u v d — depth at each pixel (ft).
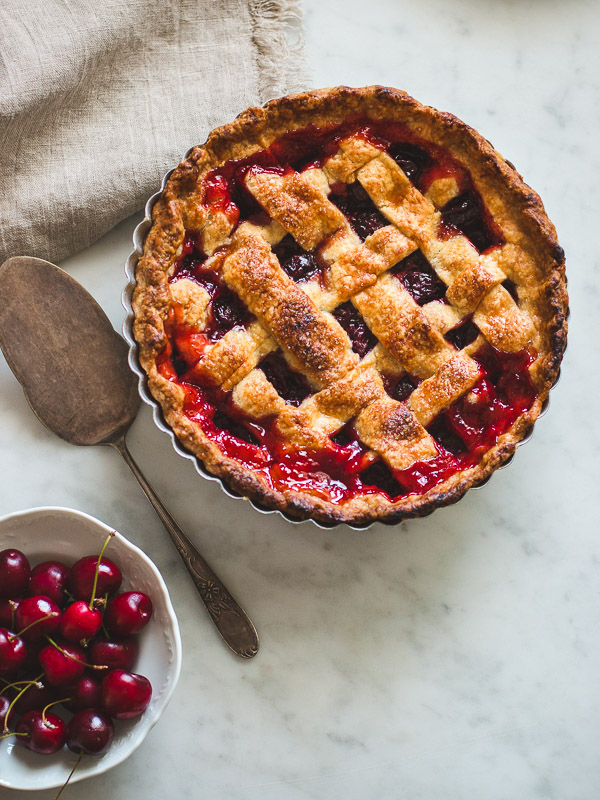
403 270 2.25
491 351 2.22
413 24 2.47
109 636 2.23
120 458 2.38
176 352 2.22
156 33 2.38
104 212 2.37
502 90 2.48
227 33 2.41
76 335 2.32
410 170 2.27
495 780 2.37
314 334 2.18
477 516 2.42
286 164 2.27
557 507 2.43
